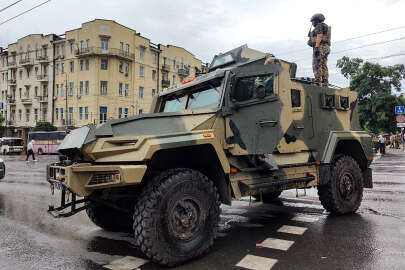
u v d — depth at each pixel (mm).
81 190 3633
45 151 38312
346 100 6344
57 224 5543
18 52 53125
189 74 57438
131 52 45281
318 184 5527
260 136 4625
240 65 4793
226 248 4133
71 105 45219
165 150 3842
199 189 3795
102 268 3566
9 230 5160
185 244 3625
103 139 3740
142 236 3400
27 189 9586
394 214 5852
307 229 4941
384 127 36406
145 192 3566
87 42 43094
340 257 3740
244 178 4426
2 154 42812
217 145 3930
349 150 6414
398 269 3381
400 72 36281
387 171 12852
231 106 4348
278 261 3656
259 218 5715
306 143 5332
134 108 45812
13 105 55000
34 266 3637
